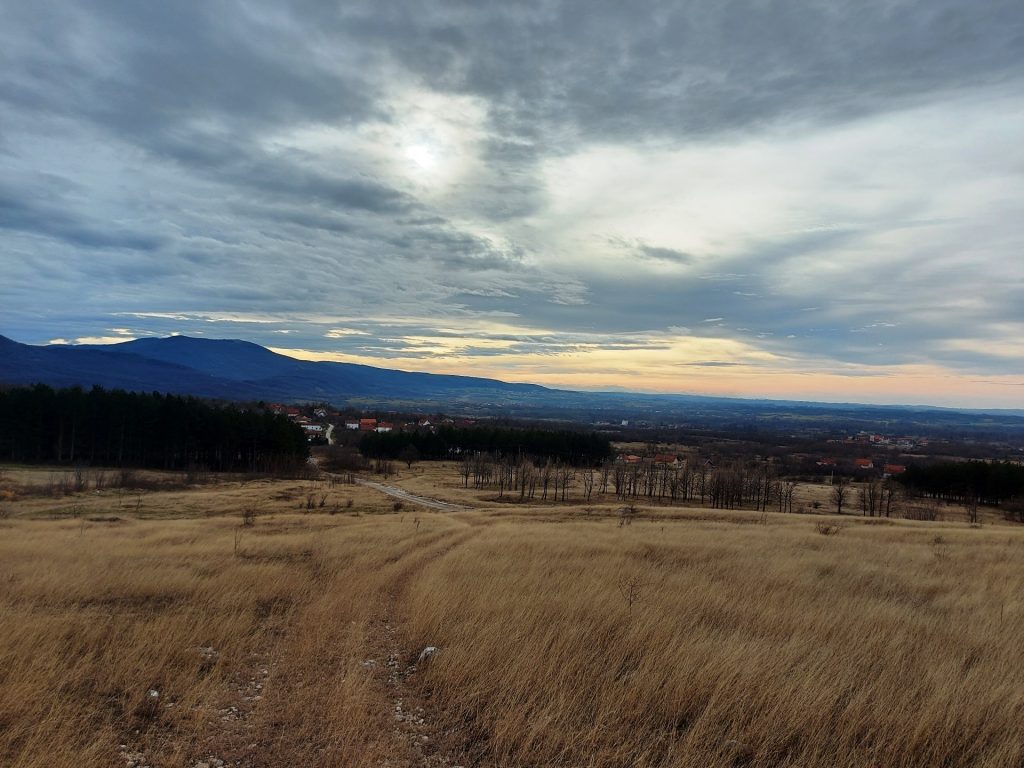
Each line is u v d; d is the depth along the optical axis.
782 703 7.02
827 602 12.68
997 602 13.16
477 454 102.31
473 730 6.90
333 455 114.38
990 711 6.83
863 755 6.14
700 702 7.36
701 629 9.95
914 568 18.17
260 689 8.11
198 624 10.44
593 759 6.10
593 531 29.53
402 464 116.12
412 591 13.90
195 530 28.27
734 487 70.25
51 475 65.31
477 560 17.97
